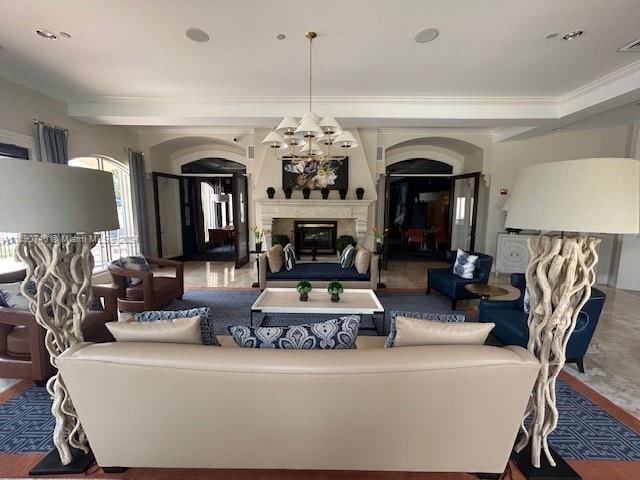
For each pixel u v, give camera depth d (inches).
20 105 150.6
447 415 54.6
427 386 52.4
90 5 91.9
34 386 92.7
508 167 247.3
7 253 155.3
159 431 56.8
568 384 96.4
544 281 61.3
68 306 65.4
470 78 143.9
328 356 52.9
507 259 241.4
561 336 61.6
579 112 164.2
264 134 247.3
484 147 248.4
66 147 173.3
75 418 64.6
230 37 110.1
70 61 128.6
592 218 51.7
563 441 73.9
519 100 170.9
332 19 99.6
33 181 52.7
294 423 55.3
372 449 57.5
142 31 106.3
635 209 51.0
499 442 57.0
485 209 257.6
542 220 56.7
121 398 54.4
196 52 120.8
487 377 52.1
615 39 110.0
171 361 51.8
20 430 75.4
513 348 55.9
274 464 59.8
